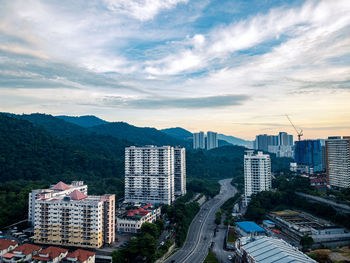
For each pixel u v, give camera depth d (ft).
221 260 535.19
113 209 577.02
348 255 507.30
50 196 617.21
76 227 545.44
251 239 517.96
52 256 458.91
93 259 473.67
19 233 595.47
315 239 573.74
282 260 403.13
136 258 522.47
